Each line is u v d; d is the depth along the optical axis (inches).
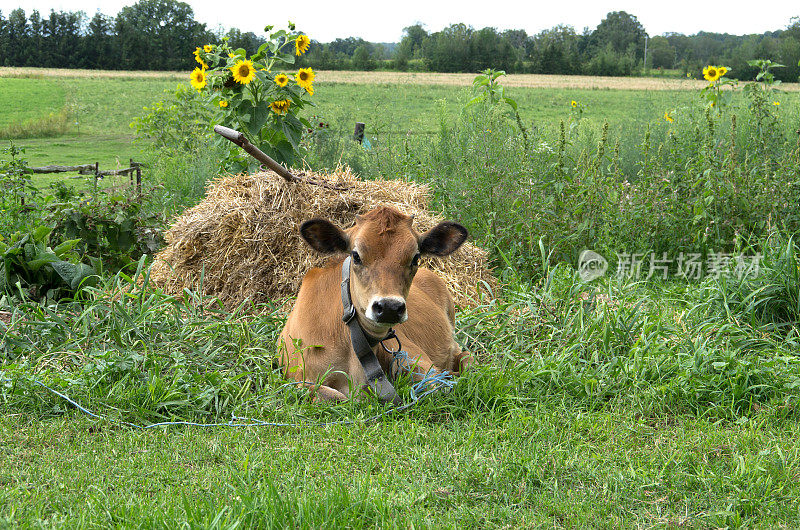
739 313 213.9
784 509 118.6
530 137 319.9
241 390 163.9
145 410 153.1
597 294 228.4
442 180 309.1
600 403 166.4
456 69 3319.4
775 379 169.5
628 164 418.9
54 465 129.9
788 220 281.9
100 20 3880.4
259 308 222.1
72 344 178.9
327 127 391.9
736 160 320.2
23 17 3900.1
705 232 285.1
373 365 162.2
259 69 303.9
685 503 120.7
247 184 239.3
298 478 125.2
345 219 228.5
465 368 176.6
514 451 137.4
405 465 133.3
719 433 147.9
